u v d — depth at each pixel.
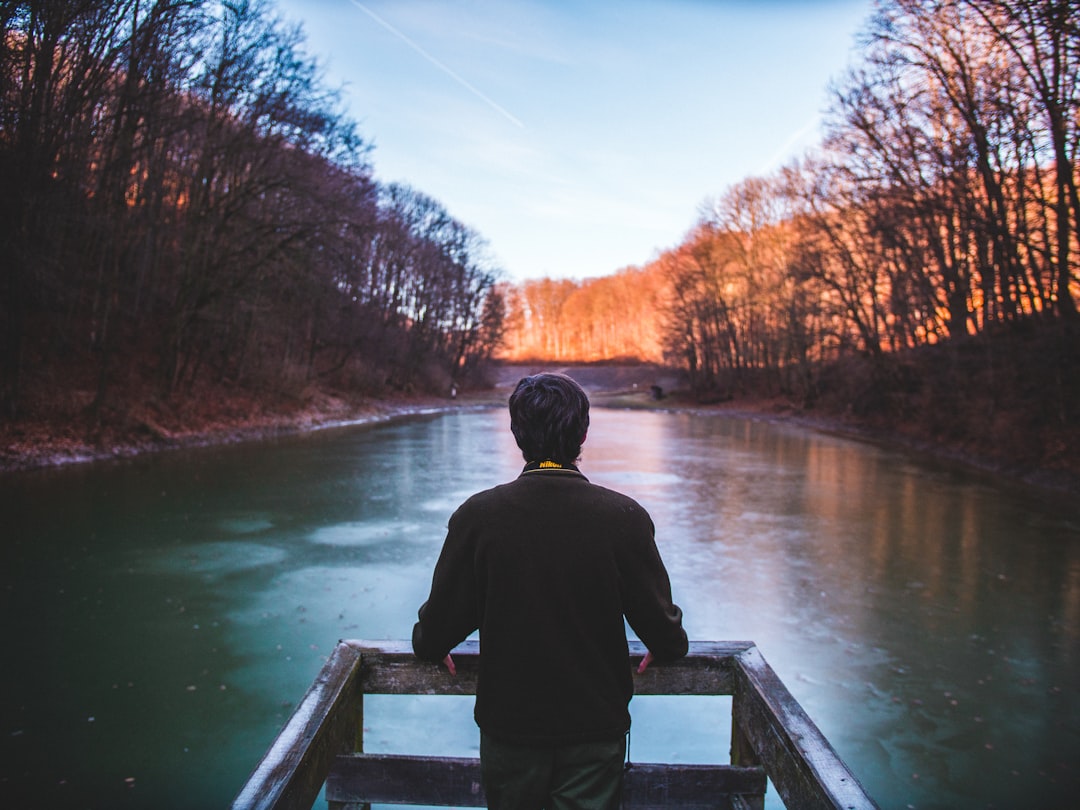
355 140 23.86
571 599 1.60
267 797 1.40
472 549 1.68
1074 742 4.95
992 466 19.08
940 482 16.78
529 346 140.00
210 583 8.27
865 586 8.39
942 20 20.05
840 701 5.52
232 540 10.23
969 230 20.70
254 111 22.38
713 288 55.31
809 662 6.22
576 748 1.58
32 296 19.23
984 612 7.50
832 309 35.56
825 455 22.78
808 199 31.67
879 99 22.91
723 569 9.07
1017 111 17.86
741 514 12.73
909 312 29.70
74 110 17.44
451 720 5.14
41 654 6.23
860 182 25.05
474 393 70.94
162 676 5.82
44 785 4.32
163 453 19.36
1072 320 17.61
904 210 22.19
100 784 4.34
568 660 1.59
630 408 57.38
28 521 10.98
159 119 18.98
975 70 20.20
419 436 28.16
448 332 66.75
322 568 8.92
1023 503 13.95
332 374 44.88
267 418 28.06
